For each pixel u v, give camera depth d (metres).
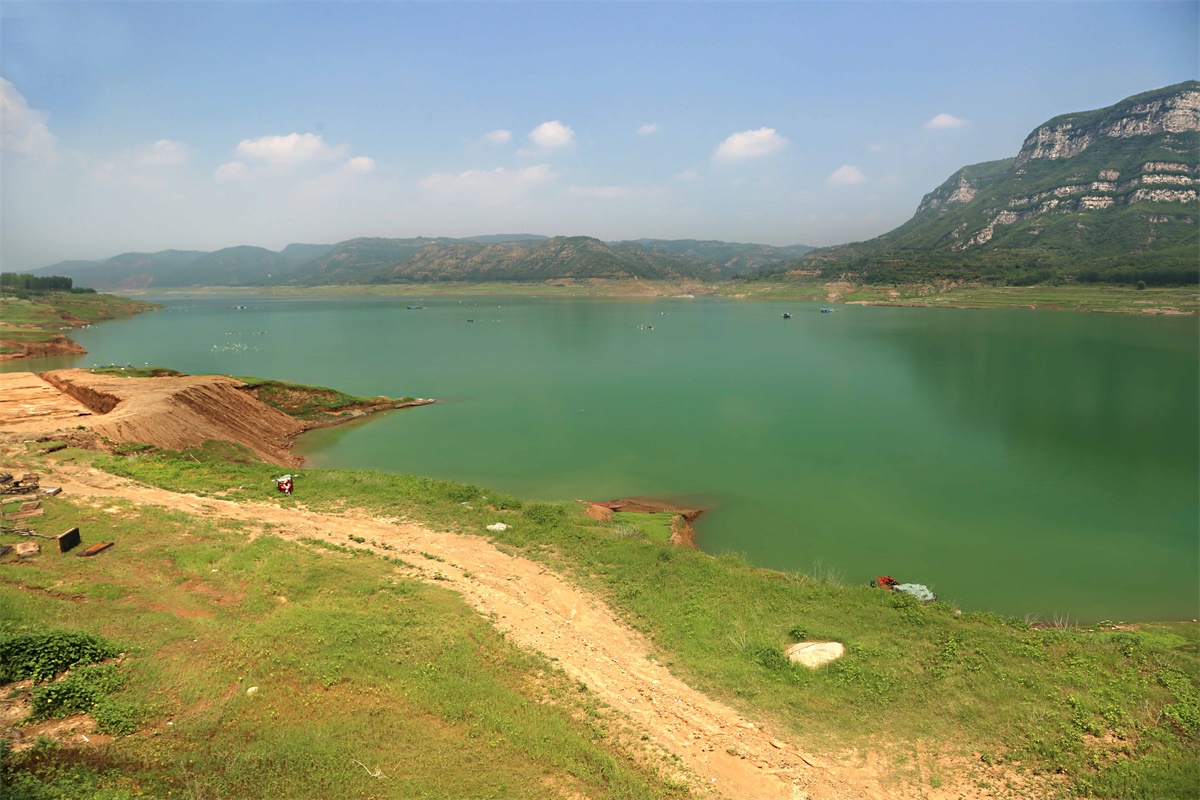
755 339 131.00
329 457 50.44
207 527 24.09
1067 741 14.04
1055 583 30.23
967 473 46.19
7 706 11.88
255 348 120.69
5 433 35.94
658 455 50.72
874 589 22.84
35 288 199.88
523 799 11.80
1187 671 16.61
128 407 43.78
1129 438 54.38
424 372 92.25
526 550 25.91
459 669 15.91
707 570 24.30
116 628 15.54
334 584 20.27
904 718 15.41
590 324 171.88
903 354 103.62
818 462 48.84
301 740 12.42
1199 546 34.22
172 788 10.80
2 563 18.75
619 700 15.99
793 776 13.59
